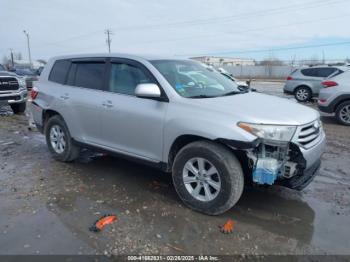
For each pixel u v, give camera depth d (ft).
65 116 17.44
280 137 11.30
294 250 10.24
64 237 10.84
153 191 14.58
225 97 13.69
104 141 15.90
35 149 21.53
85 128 16.63
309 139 12.05
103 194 14.26
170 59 15.43
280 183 12.40
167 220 12.00
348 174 16.89
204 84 14.74
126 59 15.15
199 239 10.79
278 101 14.02
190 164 12.59
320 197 14.07
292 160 11.90
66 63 18.31
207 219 12.11
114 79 15.48
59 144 18.51
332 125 30.17
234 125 11.39
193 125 12.14
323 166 18.10
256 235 11.07
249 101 13.37
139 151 14.39
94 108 15.80
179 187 12.96
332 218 12.28
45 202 13.48
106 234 11.05
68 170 17.31
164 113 13.08
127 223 11.76
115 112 14.79
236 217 12.28
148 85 13.17
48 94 18.43
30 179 16.05
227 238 10.87
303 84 48.42
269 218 12.23
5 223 11.76
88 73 16.83
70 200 13.66
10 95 35.42
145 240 10.71
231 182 11.62
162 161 13.58
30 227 11.49
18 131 27.37
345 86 29.78
